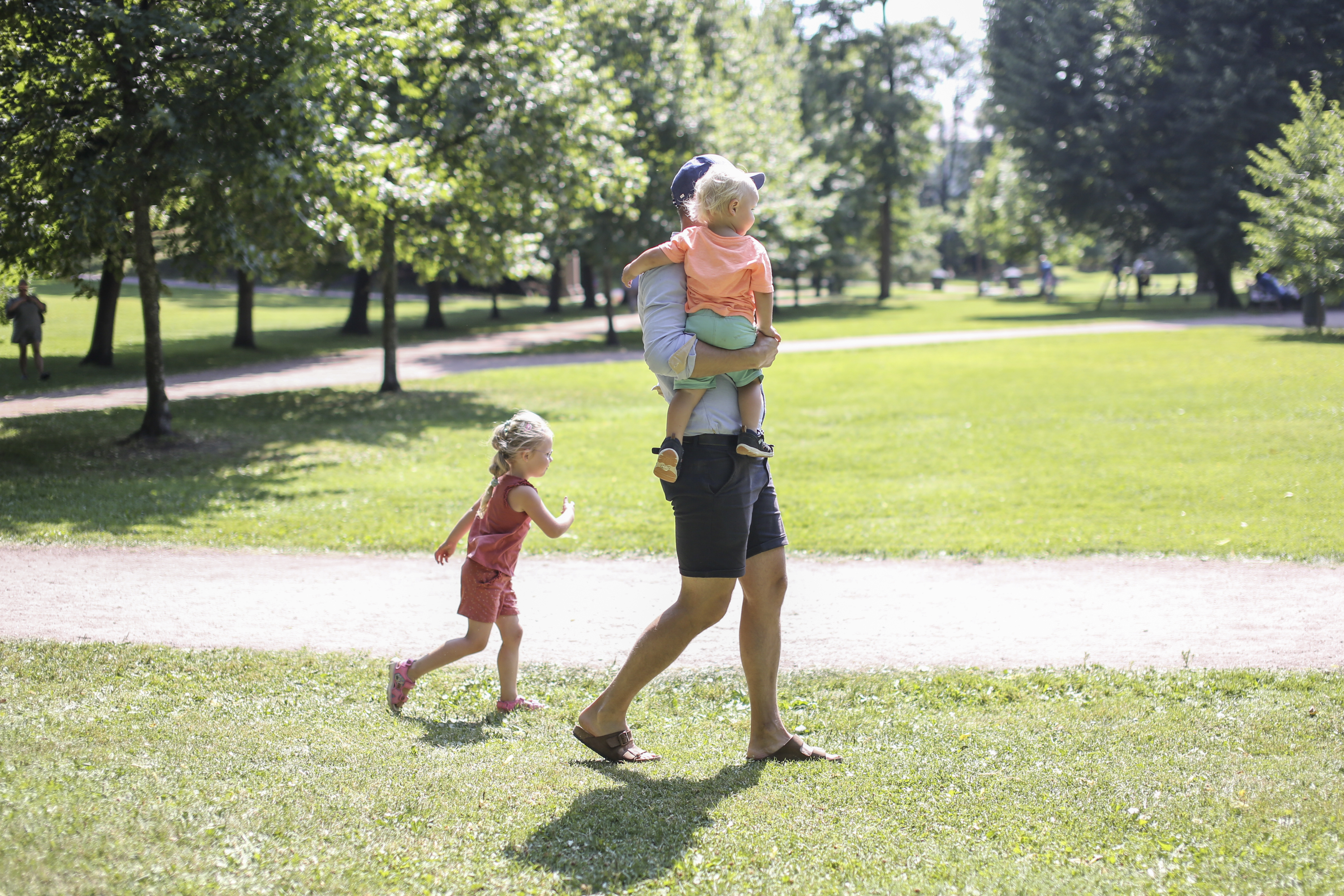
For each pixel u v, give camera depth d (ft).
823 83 179.63
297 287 187.52
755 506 12.73
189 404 59.31
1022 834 10.63
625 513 32.17
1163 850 10.19
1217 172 118.21
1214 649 18.30
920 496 35.09
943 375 73.56
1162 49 123.24
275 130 39.65
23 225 39.75
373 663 17.43
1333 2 108.88
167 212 48.96
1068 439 46.14
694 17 114.42
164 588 22.41
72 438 45.42
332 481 37.50
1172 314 123.13
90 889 8.82
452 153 59.57
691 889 9.45
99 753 12.25
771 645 12.96
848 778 12.28
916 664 17.78
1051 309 149.38
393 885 9.36
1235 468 38.04
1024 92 136.77
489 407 60.80
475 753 13.12
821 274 191.83
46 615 19.92
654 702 15.79
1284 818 10.92
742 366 11.57
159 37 38.14
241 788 11.35
